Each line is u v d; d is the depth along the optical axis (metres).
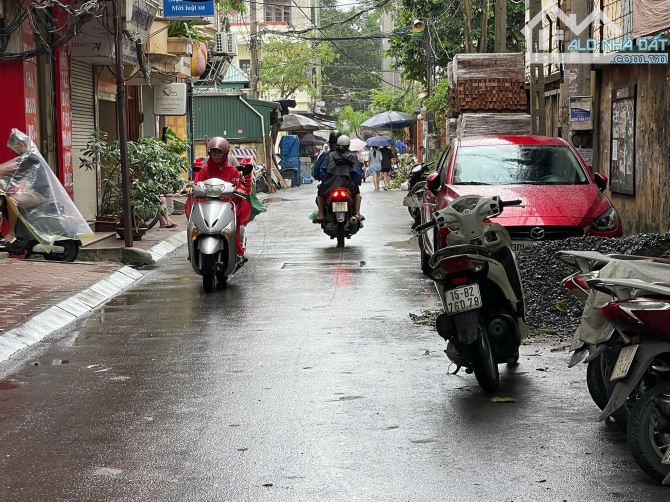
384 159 40.84
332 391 7.34
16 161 14.52
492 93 23.30
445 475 5.43
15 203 14.41
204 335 9.63
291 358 8.50
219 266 12.59
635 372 5.34
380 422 6.50
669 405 5.20
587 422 6.44
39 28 17.58
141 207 18.20
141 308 11.41
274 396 7.21
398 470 5.53
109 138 24.34
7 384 7.74
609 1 18.31
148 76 21.66
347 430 6.32
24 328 9.64
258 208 13.84
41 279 12.94
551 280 10.45
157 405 7.01
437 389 7.38
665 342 5.32
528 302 10.05
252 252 17.28
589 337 6.03
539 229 11.77
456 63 23.52
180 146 26.59
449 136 24.80
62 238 14.58
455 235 7.17
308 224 23.55
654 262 5.94
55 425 6.54
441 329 7.14
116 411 6.87
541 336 9.16
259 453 5.87
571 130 17.83
